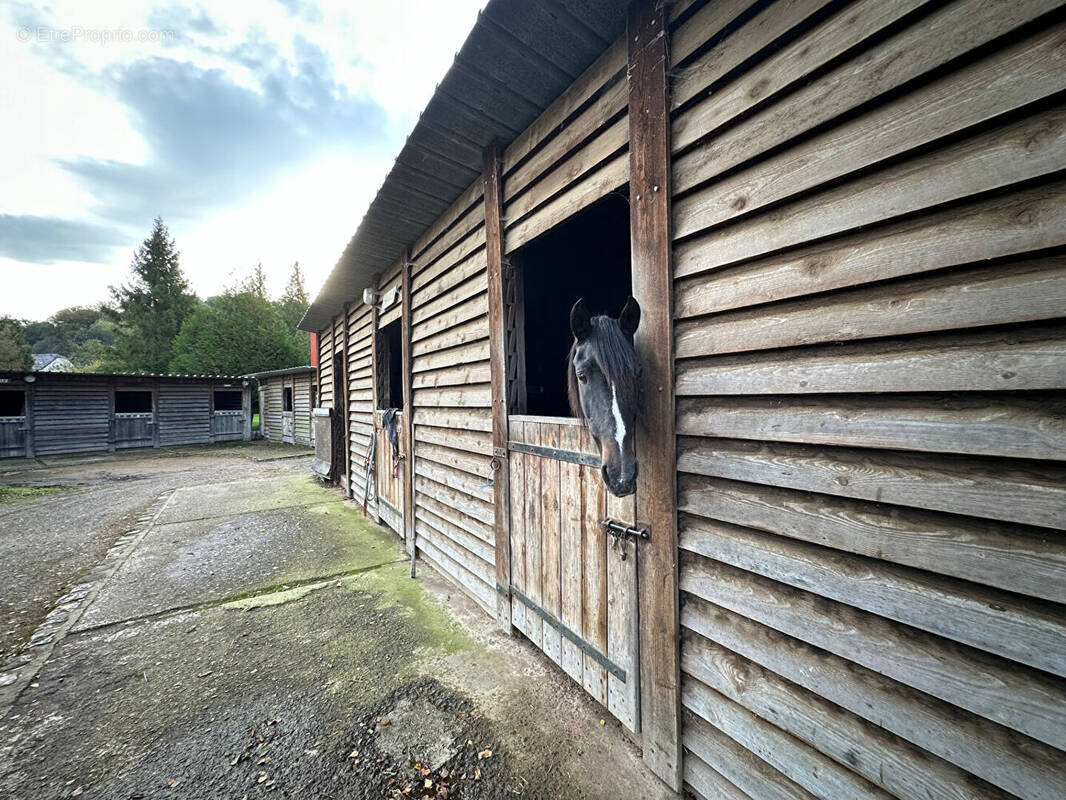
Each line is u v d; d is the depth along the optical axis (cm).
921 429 95
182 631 276
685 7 141
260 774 167
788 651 122
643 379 158
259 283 3241
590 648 194
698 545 145
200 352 2094
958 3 86
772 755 127
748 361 128
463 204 299
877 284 101
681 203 145
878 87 98
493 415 265
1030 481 82
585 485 194
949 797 95
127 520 548
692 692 150
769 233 121
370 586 343
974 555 89
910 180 94
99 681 226
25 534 493
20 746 181
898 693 101
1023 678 84
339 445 750
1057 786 81
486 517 286
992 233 84
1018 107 79
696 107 139
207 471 967
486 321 272
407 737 186
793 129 114
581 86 193
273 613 299
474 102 213
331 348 784
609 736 187
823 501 113
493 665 238
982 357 86
